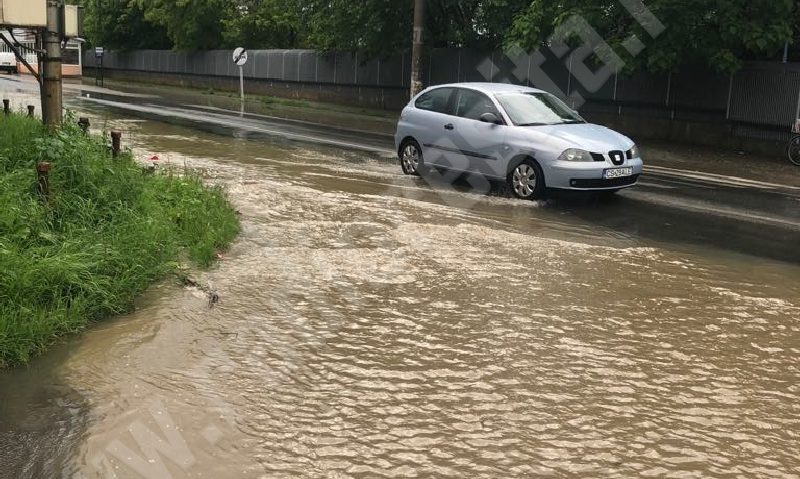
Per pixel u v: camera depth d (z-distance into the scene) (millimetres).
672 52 18281
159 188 8641
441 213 9719
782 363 5133
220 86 46250
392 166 14188
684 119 20547
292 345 5207
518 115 11469
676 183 13430
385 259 7410
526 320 5820
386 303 6129
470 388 4598
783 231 9398
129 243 6531
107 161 8055
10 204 6273
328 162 14328
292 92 38875
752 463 3822
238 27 43906
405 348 5203
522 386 4648
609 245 8336
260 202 9977
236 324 5566
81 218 6758
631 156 10984
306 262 7227
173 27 47469
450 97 12453
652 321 5891
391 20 29422
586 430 4117
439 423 4148
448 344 5293
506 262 7453
